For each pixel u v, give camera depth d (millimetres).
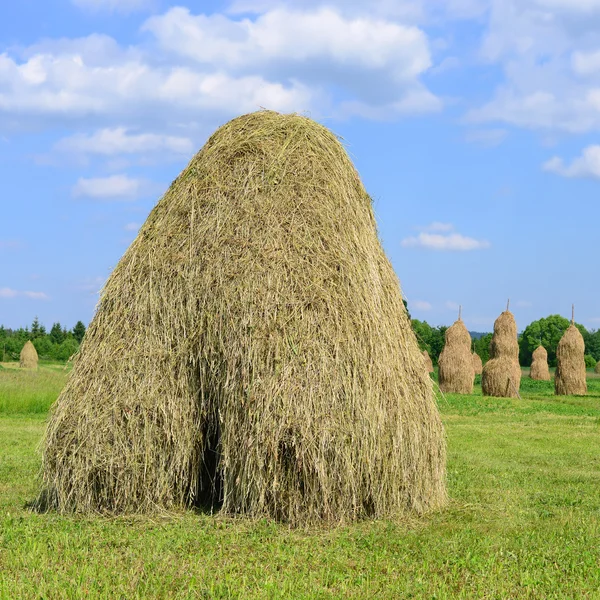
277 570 6320
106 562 6352
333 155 8984
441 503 8781
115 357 8125
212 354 7945
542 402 27984
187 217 8578
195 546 6883
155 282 8320
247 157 8758
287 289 7973
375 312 8273
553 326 91688
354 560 6652
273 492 7562
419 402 8539
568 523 8188
